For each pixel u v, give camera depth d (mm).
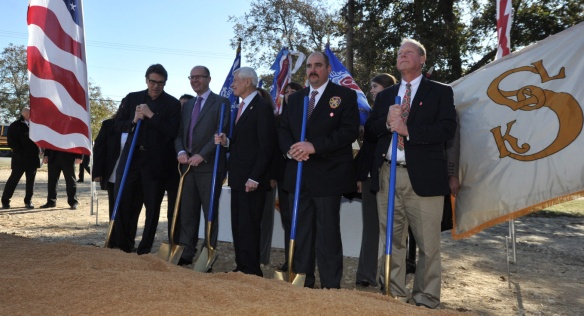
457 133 4148
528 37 17281
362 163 3883
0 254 2215
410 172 3443
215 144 4676
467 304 4090
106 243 4562
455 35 17250
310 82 3928
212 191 4543
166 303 1605
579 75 3855
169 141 5039
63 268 1988
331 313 1635
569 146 3744
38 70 4656
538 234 8289
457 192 4098
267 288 1938
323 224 3805
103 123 5867
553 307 4059
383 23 18672
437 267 3490
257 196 4258
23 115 8984
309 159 3852
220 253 5738
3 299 1645
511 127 3959
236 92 4453
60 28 4773
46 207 9219
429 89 3568
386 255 3115
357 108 3930
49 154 9133
